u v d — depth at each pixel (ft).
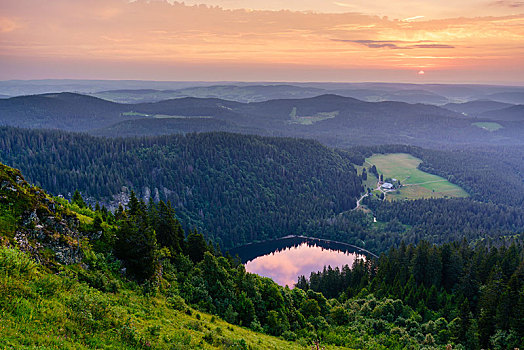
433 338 225.76
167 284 166.91
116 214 189.37
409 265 366.63
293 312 232.32
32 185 126.93
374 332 244.22
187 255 238.07
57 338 73.15
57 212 129.59
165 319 121.80
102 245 144.46
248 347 132.98
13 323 71.15
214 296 189.57
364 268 431.43
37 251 108.27
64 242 120.37
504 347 204.33
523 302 211.41
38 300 84.28
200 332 125.29
